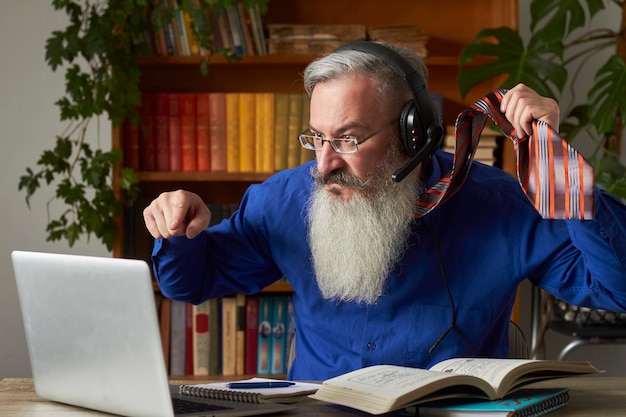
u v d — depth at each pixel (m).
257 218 1.89
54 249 3.39
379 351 1.72
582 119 3.21
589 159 3.10
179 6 3.01
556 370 1.39
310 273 1.82
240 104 3.10
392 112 1.66
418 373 1.33
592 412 1.34
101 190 2.98
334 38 3.09
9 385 1.57
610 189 3.03
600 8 3.06
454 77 3.36
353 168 1.66
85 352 1.33
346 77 1.64
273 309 3.12
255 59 3.08
